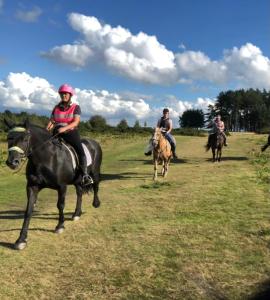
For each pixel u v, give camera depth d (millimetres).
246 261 3809
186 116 75750
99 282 3457
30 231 4793
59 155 4492
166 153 8695
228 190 6902
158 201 6250
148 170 10289
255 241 4312
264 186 7223
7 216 5676
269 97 78438
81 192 5344
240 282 3402
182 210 5629
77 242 4398
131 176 9297
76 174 4852
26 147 4152
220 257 3914
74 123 4684
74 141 4770
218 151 12461
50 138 4430
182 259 3883
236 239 4391
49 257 3984
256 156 12672
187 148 16984
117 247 4223
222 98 74500
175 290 3301
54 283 3453
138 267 3725
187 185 7566
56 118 4773
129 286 3381
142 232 4691
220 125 11969
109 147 17719
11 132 4145
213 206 5801
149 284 3408
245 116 73750
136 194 6918
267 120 70312
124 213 5570
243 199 6199
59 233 4711
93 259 3926
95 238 4516
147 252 4070
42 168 4332
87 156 5160
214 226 4852
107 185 8094
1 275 3586
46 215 5602
